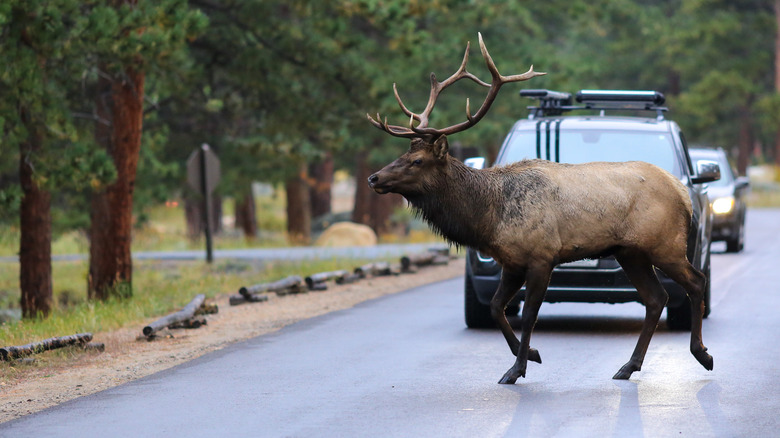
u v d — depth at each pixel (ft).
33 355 95.25
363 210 395.34
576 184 81.25
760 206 480.64
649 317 82.69
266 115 206.59
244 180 301.22
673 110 564.71
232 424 67.82
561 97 120.88
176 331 113.29
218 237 326.44
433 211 81.35
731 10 545.03
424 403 72.95
